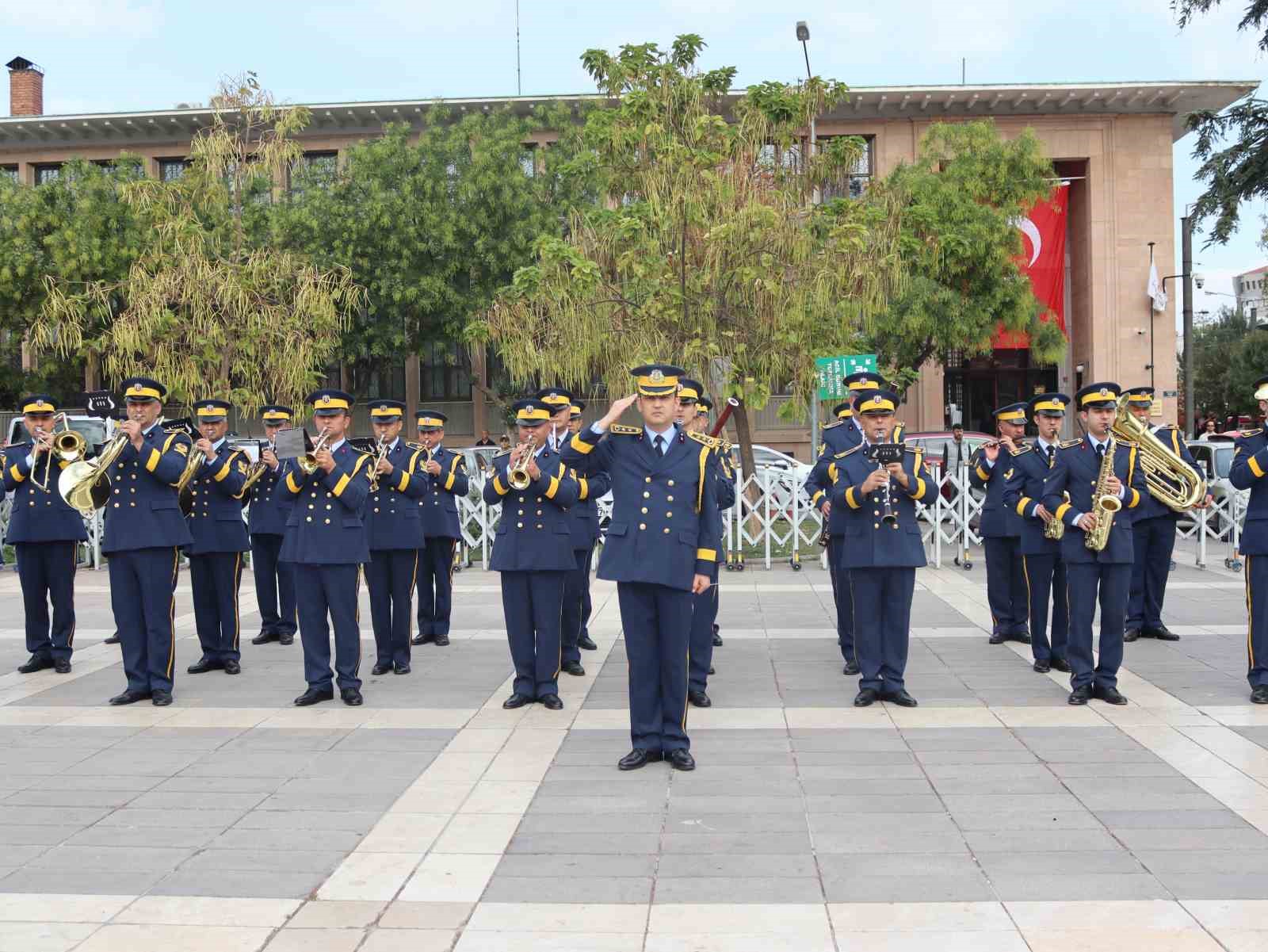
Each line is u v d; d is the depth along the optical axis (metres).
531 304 16.31
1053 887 4.43
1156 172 30.17
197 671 9.05
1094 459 7.51
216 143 18.83
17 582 15.17
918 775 5.91
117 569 7.88
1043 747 6.41
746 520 15.25
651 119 16.16
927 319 24.22
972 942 3.98
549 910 4.30
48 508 9.00
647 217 15.66
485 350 31.42
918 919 4.17
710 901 4.35
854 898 4.36
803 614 11.34
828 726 6.93
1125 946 3.93
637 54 16.52
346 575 7.80
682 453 6.23
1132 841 4.91
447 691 8.18
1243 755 6.18
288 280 19.69
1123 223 30.19
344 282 20.34
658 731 6.19
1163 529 9.50
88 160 29.02
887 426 7.38
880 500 7.35
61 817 5.45
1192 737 6.56
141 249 25.77
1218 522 15.54
